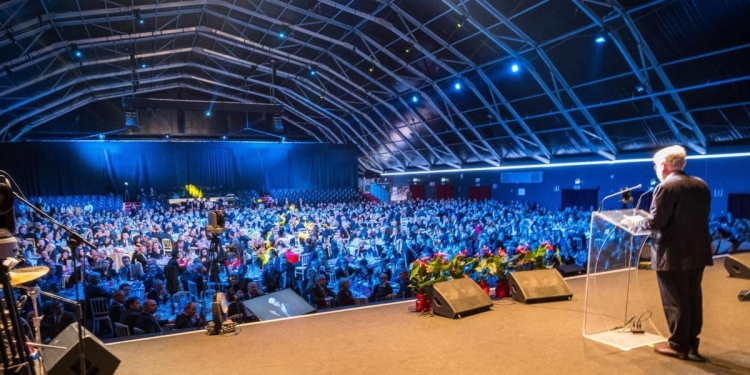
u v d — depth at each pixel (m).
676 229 3.16
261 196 30.98
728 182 16.56
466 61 19.64
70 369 2.93
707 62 13.60
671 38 13.52
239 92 32.16
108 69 24.33
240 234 15.21
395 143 32.66
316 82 28.48
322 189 33.06
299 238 15.12
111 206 27.48
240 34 22.44
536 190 25.47
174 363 3.39
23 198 2.74
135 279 11.50
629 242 4.30
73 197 26.88
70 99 26.84
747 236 12.70
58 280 10.12
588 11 13.65
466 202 27.12
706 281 5.69
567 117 19.45
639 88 15.62
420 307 4.67
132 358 3.50
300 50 24.09
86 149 27.16
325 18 19.55
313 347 3.69
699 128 16.25
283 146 31.86
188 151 29.44
